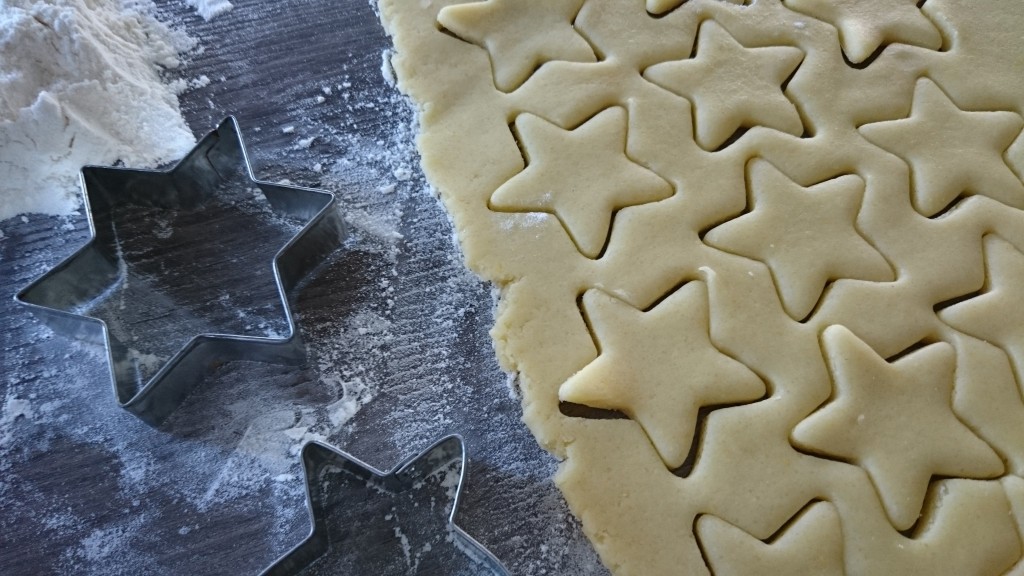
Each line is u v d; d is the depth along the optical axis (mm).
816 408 220
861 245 234
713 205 237
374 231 269
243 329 258
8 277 263
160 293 262
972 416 220
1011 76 256
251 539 236
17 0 269
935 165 244
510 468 241
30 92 268
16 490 240
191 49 296
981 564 210
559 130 248
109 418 248
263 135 283
